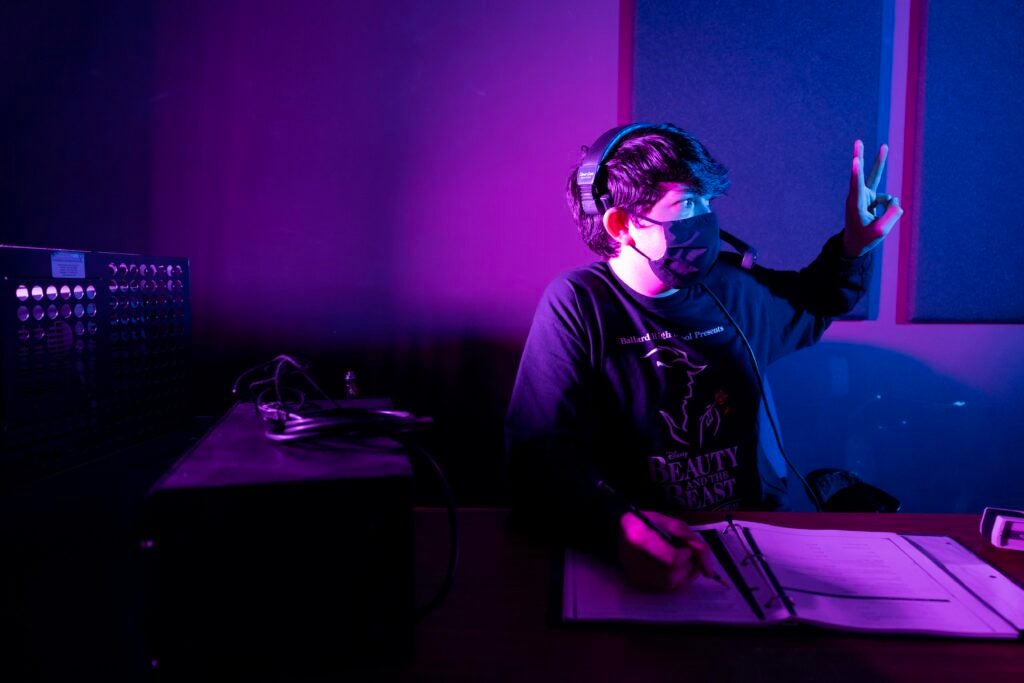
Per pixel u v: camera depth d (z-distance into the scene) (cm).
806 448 180
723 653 57
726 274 127
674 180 98
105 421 84
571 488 80
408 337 177
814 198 174
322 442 66
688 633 60
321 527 53
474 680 54
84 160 171
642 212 100
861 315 177
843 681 53
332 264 176
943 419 180
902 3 175
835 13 171
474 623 62
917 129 174
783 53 171
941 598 66
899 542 79
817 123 173
